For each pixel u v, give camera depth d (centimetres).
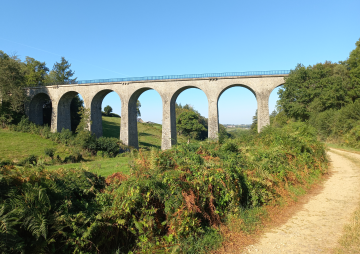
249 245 465
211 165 595
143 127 6319
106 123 6475
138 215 457
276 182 800
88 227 382
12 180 398
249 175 705
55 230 365
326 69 3338
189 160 592
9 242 307
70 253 369
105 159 2261
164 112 3462
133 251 422
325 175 1204
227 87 3303
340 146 2547
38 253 331
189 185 495
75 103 4953
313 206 713
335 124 2791
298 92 3212
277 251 437
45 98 4603
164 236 441
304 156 1172
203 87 3328
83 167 643
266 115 3156
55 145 3006
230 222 544
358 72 3244
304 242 469
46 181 432
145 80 3553
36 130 3444
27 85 4859
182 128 5806
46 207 376
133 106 3816
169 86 3447
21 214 342
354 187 909
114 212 429
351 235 476
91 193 512
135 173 532
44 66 6150
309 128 1622
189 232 450
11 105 3888
